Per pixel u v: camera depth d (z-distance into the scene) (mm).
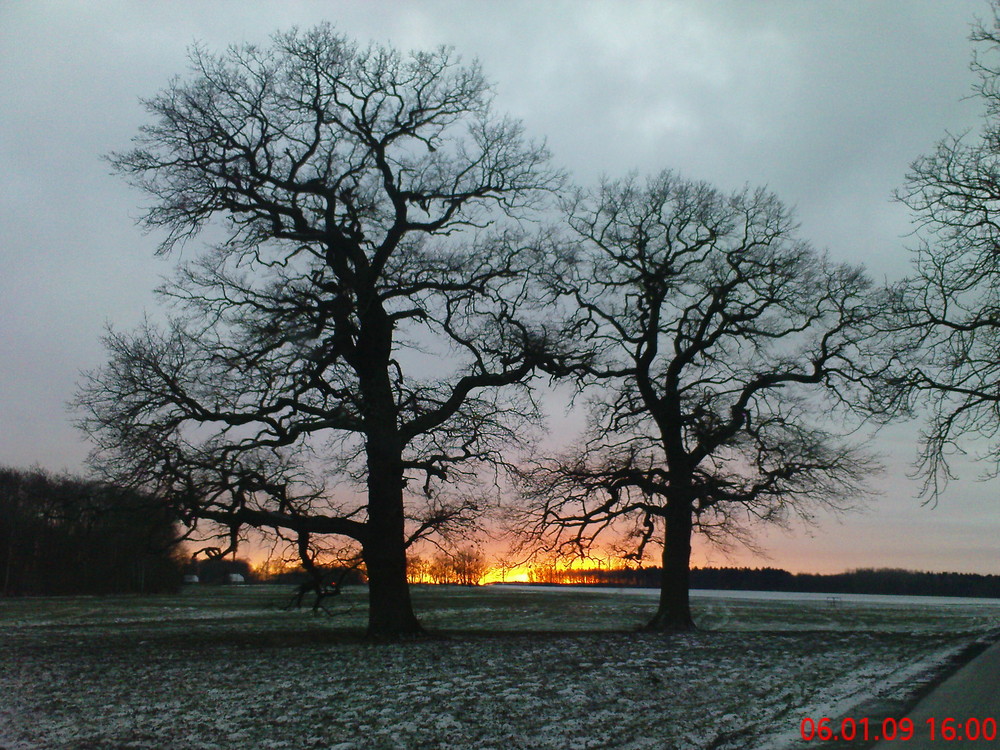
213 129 23312
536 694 13648
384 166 24984
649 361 30609
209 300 22953
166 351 22062
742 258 29469
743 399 28984
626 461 29875
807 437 28031
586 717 11602
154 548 22969
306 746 10289
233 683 15891
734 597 76688
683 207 30359
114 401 21734
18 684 16703
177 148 23281
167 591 69250
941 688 14102
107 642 26250
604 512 30016
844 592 100750
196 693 14758
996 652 20156
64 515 22750
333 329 23297
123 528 23266
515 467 25859
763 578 105062
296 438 22844
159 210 22922
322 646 23109
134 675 17609
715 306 29641
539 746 9922
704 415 28797
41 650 23516
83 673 18156
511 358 25391
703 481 28297
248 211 24031
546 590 91000
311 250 24859
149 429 21594
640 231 30812
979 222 19609
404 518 25500
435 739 10438
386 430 23719
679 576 30016
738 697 13234
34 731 11828
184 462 21750
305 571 26156
